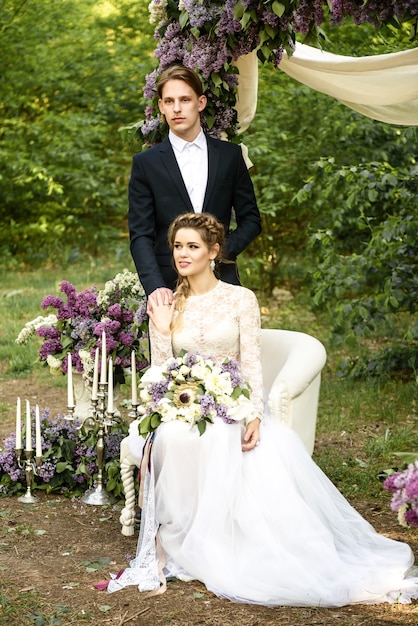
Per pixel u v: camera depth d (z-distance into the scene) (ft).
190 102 17.26
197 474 14.83
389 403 25.54
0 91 52.19
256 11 16.38
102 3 56.03
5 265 50.90
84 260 51.62
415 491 10.81
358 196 26.96
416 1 15.47
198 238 15.76
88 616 13.08
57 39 54.39
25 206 54.08
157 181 17.53
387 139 32.65
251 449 15.16
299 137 36.47
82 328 19.83
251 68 19.61
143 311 19.21
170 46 18.70
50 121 52.49
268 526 14.38
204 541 14.21
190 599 13.70
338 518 15.11
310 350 17.20
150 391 15.03
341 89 21.67
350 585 13.66
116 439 18.97
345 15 16.12
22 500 18.37
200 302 16.08
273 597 13.50
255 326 16.06
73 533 16.62
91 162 52.95
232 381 15.07
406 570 14.29
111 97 55.42
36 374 30.17
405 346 28.09
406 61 19.79
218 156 17.74
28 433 18.34
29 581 14.38
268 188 35.91
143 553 14.66
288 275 42.78
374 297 27.45
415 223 25.66
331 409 25.07
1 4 49.98
